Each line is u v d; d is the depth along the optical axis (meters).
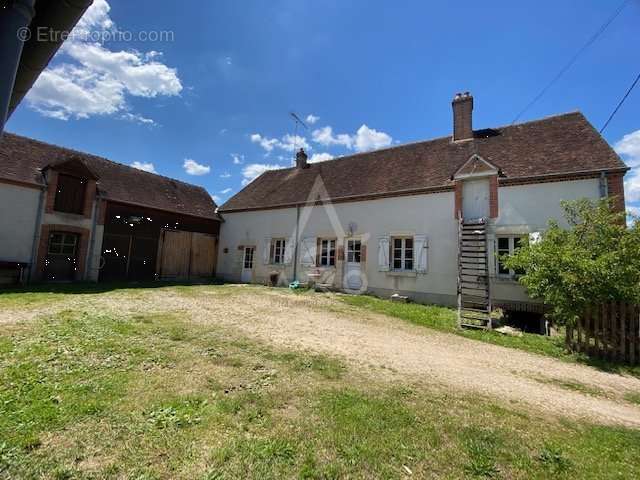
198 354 4.60
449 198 11.12
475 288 9.68
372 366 4.71
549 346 6.65
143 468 2.20
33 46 2.16
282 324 7.05
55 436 2.47
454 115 13.28
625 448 2.86
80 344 4.63
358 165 15.37
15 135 12.87
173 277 15.89
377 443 2.64
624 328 6.02
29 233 11.63
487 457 2.55
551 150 10.33
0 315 6.20
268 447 2.49
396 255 12.27
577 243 6.86
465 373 4.80
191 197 18.19
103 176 14.60
